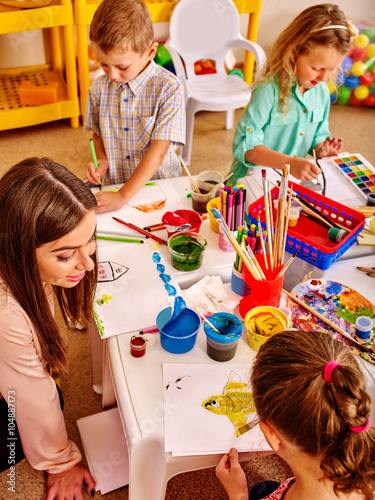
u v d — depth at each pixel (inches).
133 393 41.4
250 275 46.5
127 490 56.5
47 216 36.7
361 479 31.1
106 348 50.9
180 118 66.5
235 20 108.3
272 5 136.3
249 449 38.6
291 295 49.9
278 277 45.9
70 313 50.9
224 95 106.3
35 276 39.3
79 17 104.7
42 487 57.2
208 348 44.2
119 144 71.6
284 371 32.2
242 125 73.2
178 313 46.3
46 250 38.4
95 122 72.8
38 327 42.8
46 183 36.9
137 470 40.9
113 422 60.6
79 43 108.9
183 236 52.4
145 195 61.9
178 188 63.5
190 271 52.0
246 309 47.8
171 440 38.6
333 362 30.6
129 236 55.9
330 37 64.5
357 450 30.4
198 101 104.7
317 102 75.2
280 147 78.1
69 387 68.1
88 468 58.0
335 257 53.5
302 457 32.9
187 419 39.9
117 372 42.9
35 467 51.4
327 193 65.1
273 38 141.9
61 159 111.2
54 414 48.1
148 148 69.8
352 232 55.0
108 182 75.9
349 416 29.0
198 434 39.1
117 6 58.2
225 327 44.6
